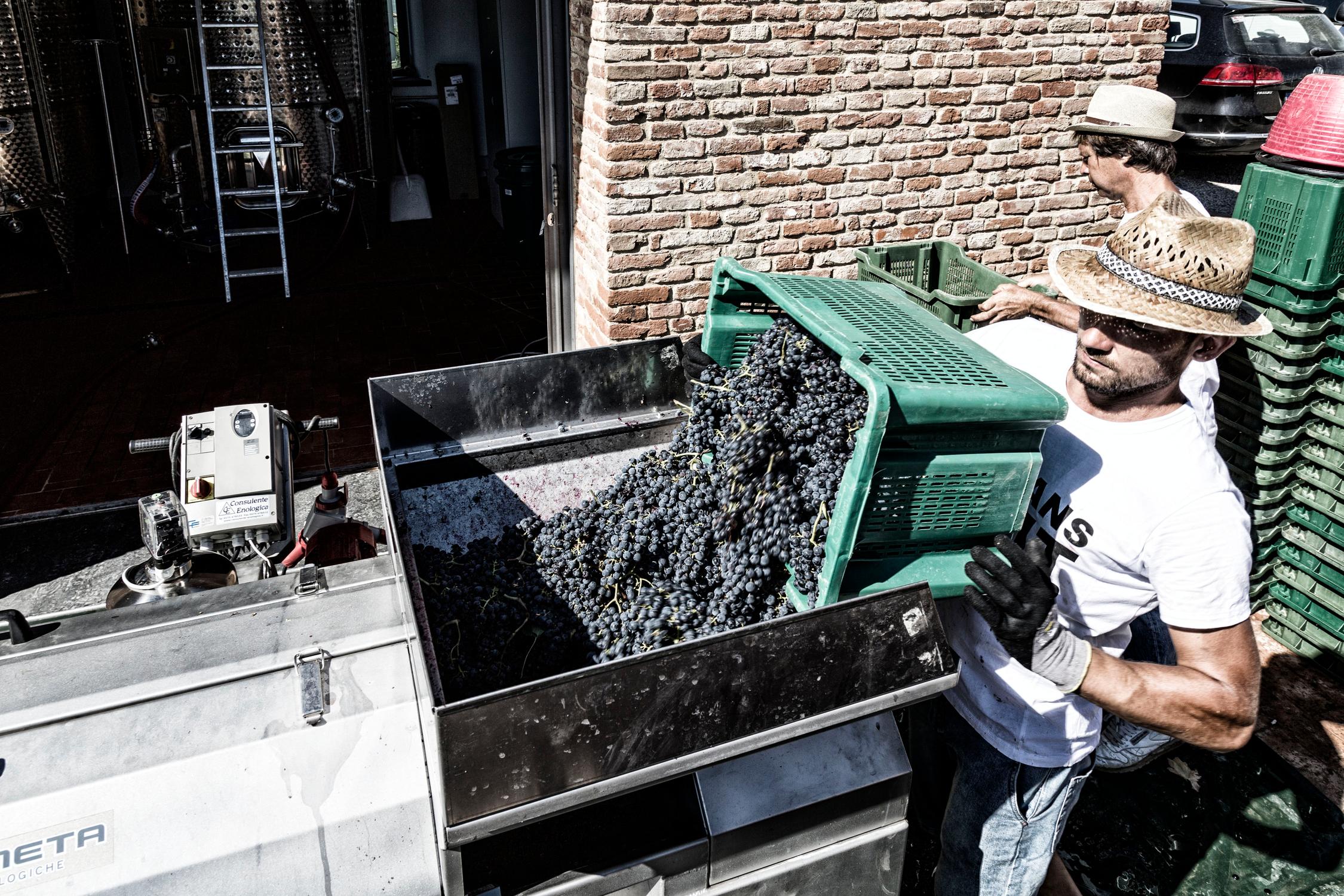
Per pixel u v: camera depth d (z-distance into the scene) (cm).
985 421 201
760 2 434
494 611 242
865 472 196
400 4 1003
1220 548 200
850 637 203
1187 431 210
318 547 311
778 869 223
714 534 258
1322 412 362
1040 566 197
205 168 792
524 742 176
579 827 206
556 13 487
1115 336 198
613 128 436
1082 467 218
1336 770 346
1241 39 923
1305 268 336
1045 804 244
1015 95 496
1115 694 200
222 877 180
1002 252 536
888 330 236
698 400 275
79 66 761
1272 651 405
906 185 499
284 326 726
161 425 571
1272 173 346
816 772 221
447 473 291
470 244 933
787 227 486
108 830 181
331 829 188
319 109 793
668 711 187
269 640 221
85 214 812
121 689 204
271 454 296
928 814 298
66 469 520
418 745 202
